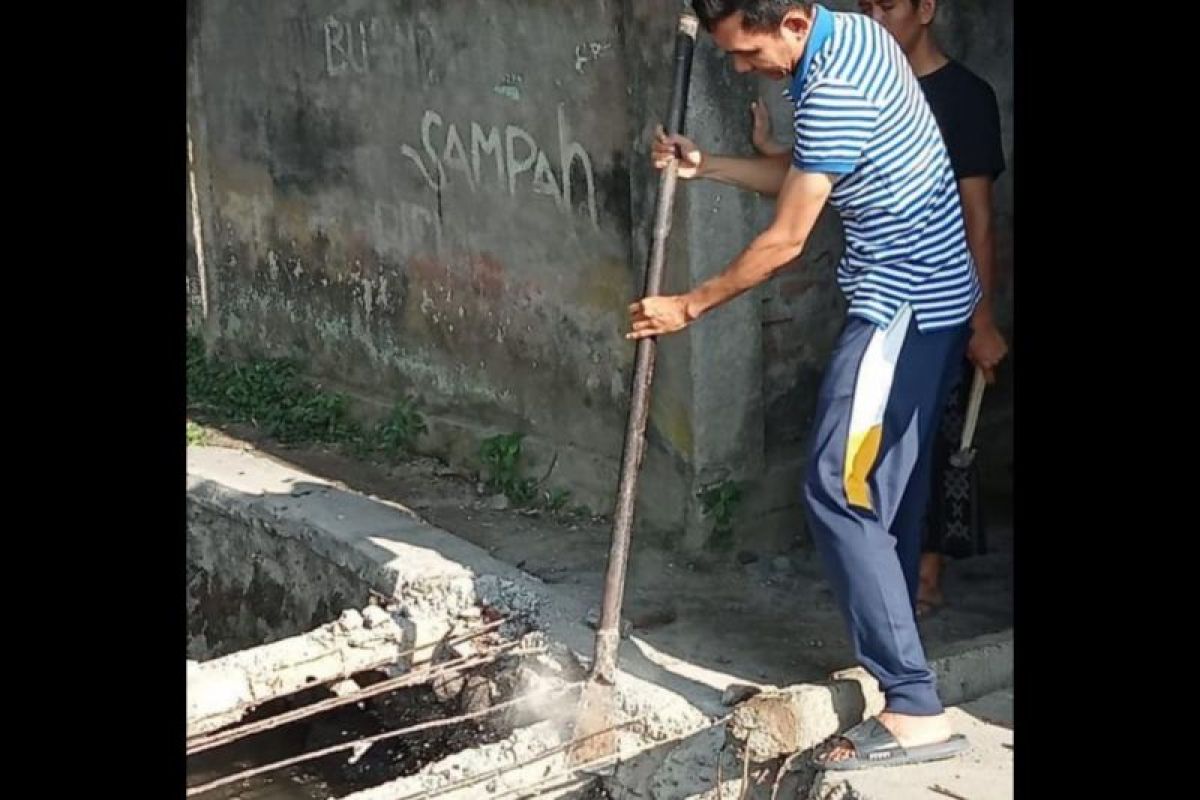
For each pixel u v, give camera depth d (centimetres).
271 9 746
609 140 566
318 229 741
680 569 545
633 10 542
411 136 670
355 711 561
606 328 585
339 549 575
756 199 536
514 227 621
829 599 525
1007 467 603
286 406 744
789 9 387
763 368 549
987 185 464
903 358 402
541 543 579
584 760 455
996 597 515
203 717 484
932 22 544
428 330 681
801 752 417
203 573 655
